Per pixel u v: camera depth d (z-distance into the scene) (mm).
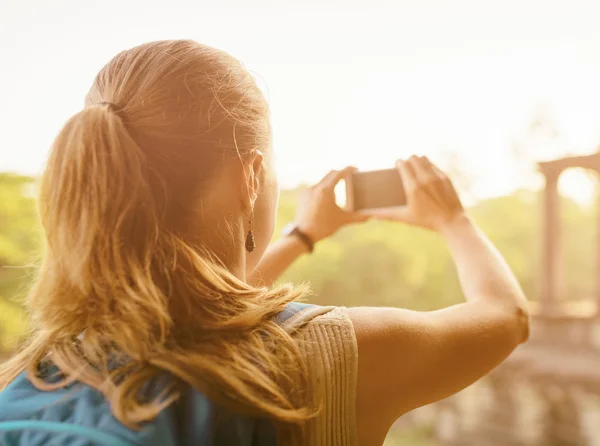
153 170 623
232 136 649
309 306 661
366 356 635
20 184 10102
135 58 662
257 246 715
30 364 617
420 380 657
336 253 19719
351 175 1016
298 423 591
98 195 601
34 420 555
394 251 20125
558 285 10320
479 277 782
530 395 8758
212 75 653
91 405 563
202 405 574
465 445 8703
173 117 632
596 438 7191
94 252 600
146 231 606
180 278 611
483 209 27406
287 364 609
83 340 602
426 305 20812
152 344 586
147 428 550
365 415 638
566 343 9844
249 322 616
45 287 628
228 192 651
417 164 937
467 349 680
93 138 611
